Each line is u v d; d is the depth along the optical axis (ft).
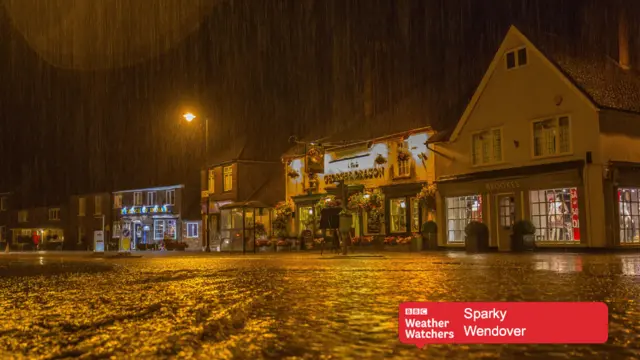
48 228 233.35
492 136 92.63
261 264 64.69
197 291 33.22
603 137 79.41
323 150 115.14
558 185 81.92
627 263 53.26
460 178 95.09
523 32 88.48
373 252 95.09
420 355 15.46
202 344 17.06
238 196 151.02
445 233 97.86
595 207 78.59
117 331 19.36
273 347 16.52
